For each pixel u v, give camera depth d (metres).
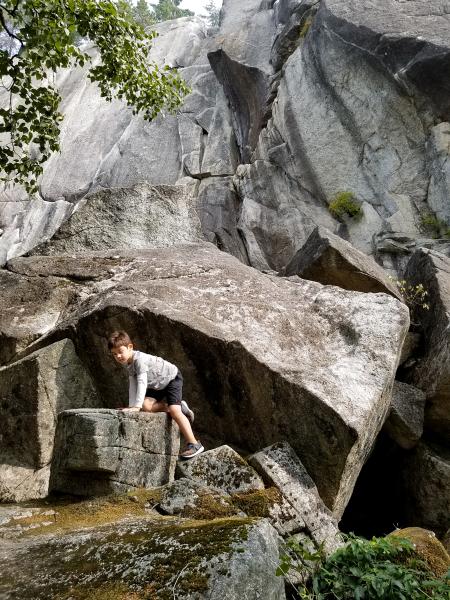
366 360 5.59
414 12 15.36
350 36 15.43
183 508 4.02
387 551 3.87
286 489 4.52
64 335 6.01
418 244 13.21
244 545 2.78
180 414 4.70
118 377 5.77
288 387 5.11
